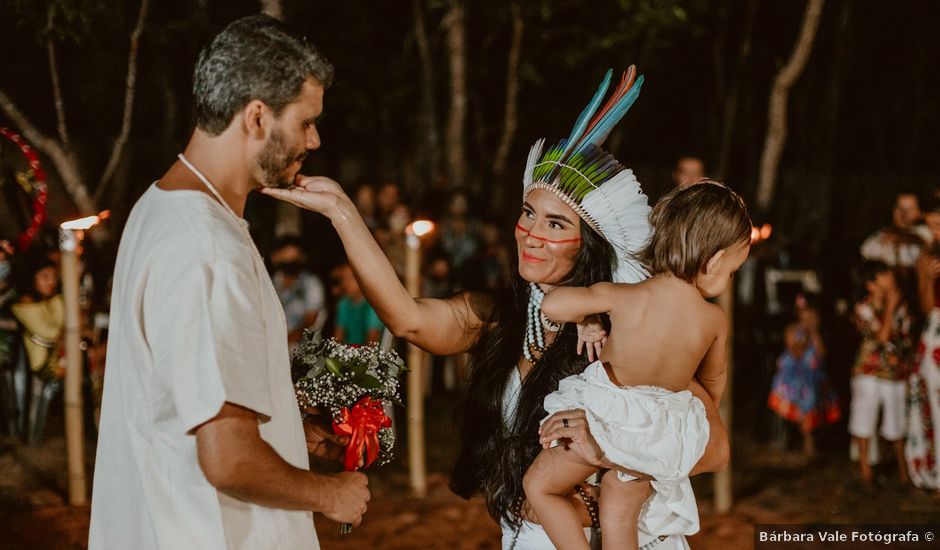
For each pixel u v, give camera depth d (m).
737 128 15.14
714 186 2.71
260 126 2.27
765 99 15.09
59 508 5.82
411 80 13.30
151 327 2.16
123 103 6.55
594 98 2.83
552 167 2.82
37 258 6.87
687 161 6.84
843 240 12.64
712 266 2.68
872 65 15.85
